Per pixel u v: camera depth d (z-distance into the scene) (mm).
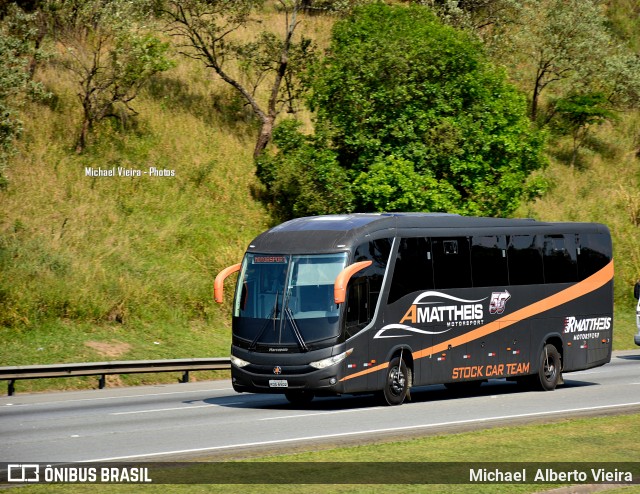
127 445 19766
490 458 17422
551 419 24250
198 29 58969
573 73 74000
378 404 28938
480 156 49219
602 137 77188
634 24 91438
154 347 39969
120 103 55812
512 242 33219
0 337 37125
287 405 28828
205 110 59469
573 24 74000
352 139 50000
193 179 53219
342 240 27609
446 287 30531
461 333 30969
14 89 44469
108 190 49625
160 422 24062
